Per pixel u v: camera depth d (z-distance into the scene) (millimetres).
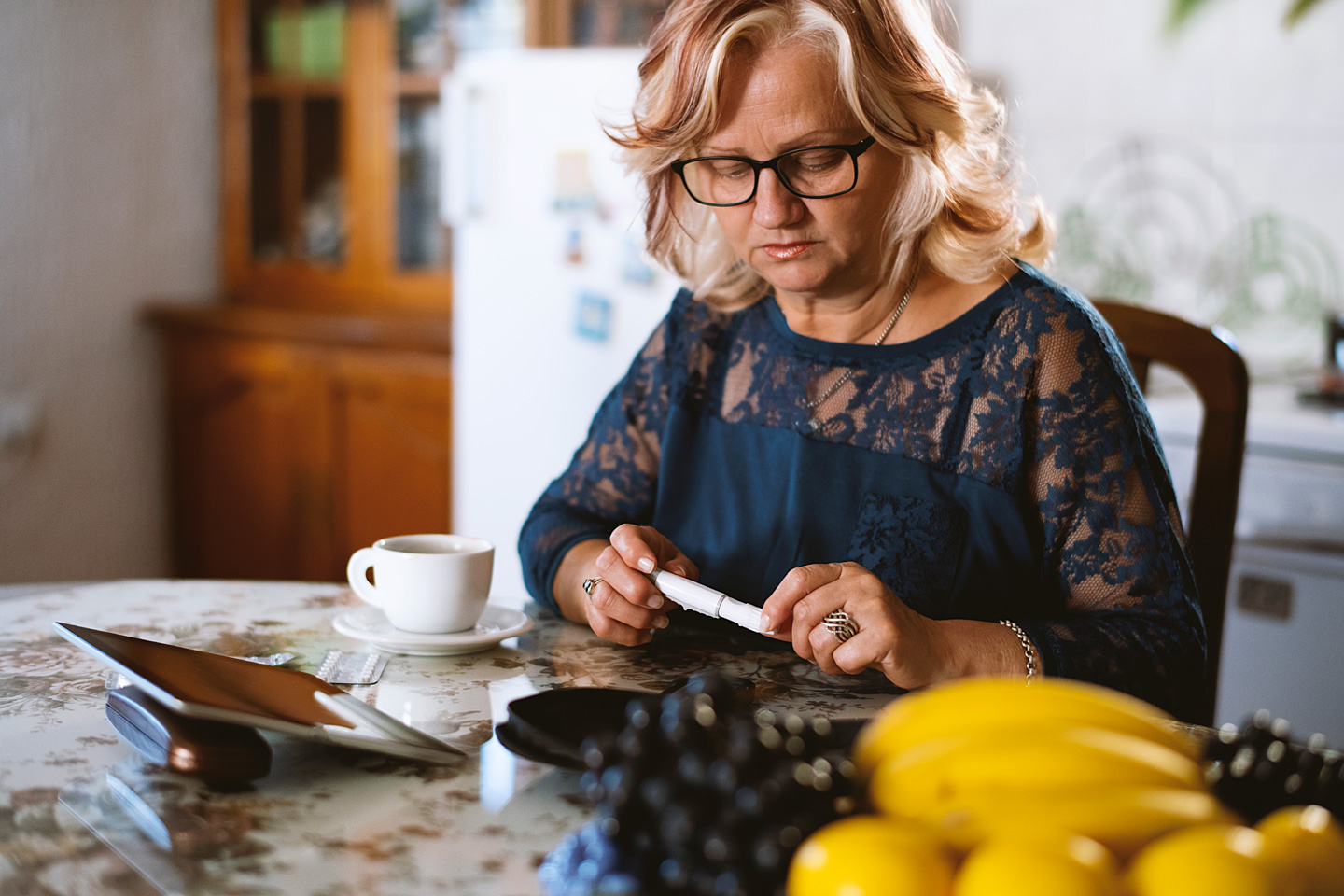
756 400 1112
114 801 604
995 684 505
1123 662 880
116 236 2971
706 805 459
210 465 3062
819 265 982
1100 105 2477
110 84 2908
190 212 3152
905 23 958
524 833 579
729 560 1092
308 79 2990
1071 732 462
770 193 943
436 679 822
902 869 402
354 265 2992
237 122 3115
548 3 2635
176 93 3072
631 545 906
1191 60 2379
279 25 3023
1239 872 386
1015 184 1080
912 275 1062
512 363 2373
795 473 1067
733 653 916
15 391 2773
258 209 3143
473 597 891
